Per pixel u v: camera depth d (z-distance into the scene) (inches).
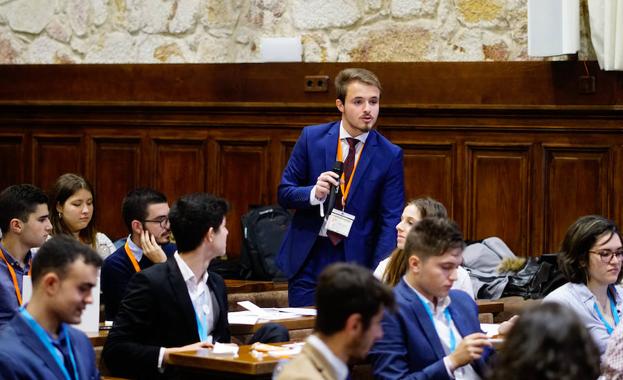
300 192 302.7
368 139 309.0
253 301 362.9
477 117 406.9
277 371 201.8
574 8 386.3
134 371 243.1
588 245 270.8
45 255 198.4
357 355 180.5
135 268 311.9
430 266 233.6
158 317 249.4
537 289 354.0
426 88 410.6
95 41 456.1
